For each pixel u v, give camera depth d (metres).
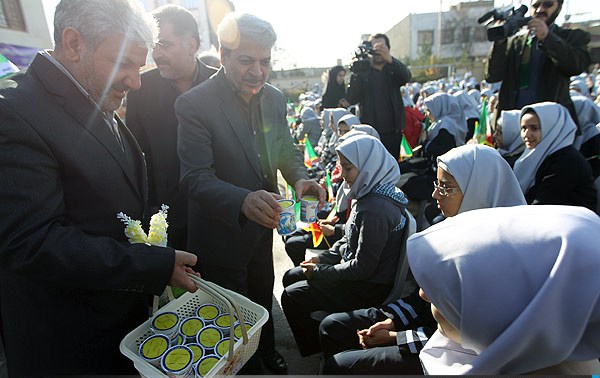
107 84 1.12
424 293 0.98
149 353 1.18
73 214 1.14
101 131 1.18
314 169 5.44
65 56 1.11
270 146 2.03
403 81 4.57
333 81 7.42
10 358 1.24
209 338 1.24
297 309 2.24
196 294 1.46
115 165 1.22
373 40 4.49
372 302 2.11
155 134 2.27
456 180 1.73
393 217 1.92
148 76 2.30
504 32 3.48
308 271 2.25
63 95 1.08
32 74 1.09
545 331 0.76
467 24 38.44
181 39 2.13
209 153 1.73
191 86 2.32
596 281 0.75
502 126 3.68
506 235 0.84
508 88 3.82
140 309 1.44
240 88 1.76
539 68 3.50
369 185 2.01
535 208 0.90
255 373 2.17
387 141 4.70
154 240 1.26
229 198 1.51
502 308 0.81
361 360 1.56
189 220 1.98
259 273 2.20
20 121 0.97
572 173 2.41
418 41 40.25
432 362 1.09
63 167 1.08
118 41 1.07
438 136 4.39
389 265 2.03
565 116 2.56
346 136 3.33
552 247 0.79
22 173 0.96
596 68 18.25
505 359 0.80
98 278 1.04
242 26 1.61
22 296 1.17
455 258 0.87
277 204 1.46
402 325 1.75
